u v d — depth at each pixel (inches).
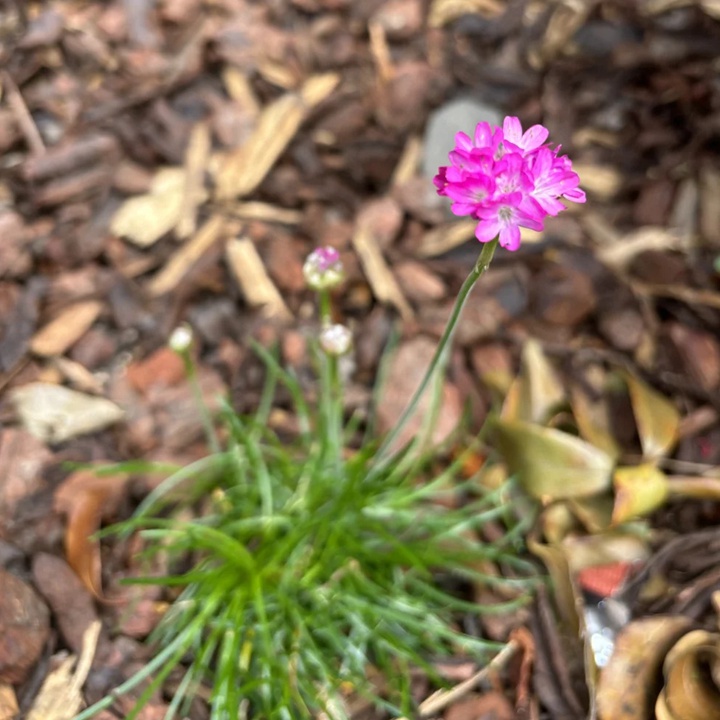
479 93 11.7
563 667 7.5
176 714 7.3
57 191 10.6
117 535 8.3
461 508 8.6
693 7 12.0
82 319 9.8
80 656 7.4
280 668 6.8
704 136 11.1
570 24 12.2
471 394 9.3
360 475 8.1
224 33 12.0
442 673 7.6
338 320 10.0
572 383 9.4
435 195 10.9
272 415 9.2
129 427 9.0
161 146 11.1
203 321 9.9
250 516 8.1
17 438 8.6
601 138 11.5
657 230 10.7
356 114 11.6
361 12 12.4
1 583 7.4
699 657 6.9
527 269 10.3
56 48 11.6
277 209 10.8
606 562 8.0
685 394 9.3
